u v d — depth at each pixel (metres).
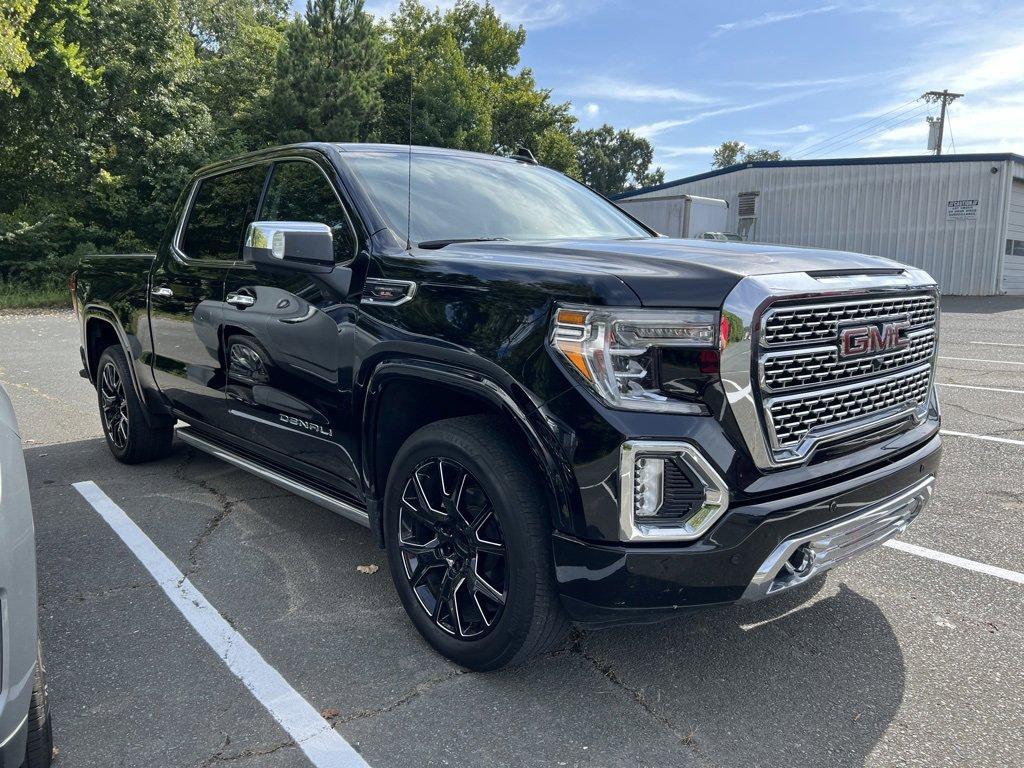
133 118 21.83
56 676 2.58
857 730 2.34
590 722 2.36
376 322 2.72
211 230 3.97
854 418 2.47
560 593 2.27
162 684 2.54
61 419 6.42
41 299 18.80
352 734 2.29
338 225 3.09
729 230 25.84
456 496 2.56
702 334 2.11
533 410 2.23
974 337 12.48
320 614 3.03
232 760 2.17
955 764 2.19
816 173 23.83
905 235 22.59
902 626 2.99
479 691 2.52
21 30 17.75
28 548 1.70
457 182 3.46
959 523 4.09
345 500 3.18
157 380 4.32
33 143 21.36
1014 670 2.68
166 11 22.55
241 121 25.72
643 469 2.12
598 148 86.38
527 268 2.37
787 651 2.80
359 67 26.09
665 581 2.15
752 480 2.17
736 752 2.23
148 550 3.63
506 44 46.78
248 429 3.61
